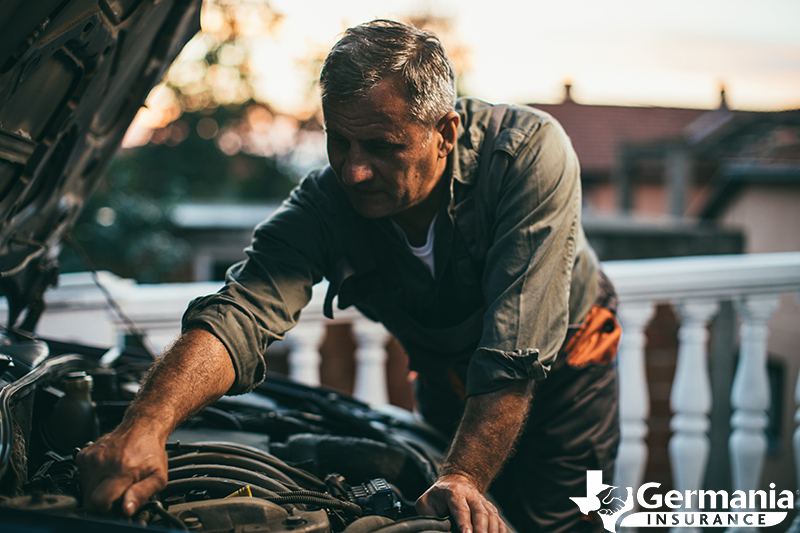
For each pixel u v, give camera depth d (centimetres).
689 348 255
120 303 242
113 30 131
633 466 250
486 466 117
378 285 153
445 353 159
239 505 99
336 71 117
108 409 145
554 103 1905
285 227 141
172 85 1092
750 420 255
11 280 164
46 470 114
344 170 123
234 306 123
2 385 122
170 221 800
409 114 118
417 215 143
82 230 724
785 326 694
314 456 143
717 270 249
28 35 104
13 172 132
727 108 1836
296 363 262
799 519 232
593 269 173
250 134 1229
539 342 126
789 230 834
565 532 177
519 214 134
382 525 104
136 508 90
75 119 143
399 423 172
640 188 1709
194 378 110
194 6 160
